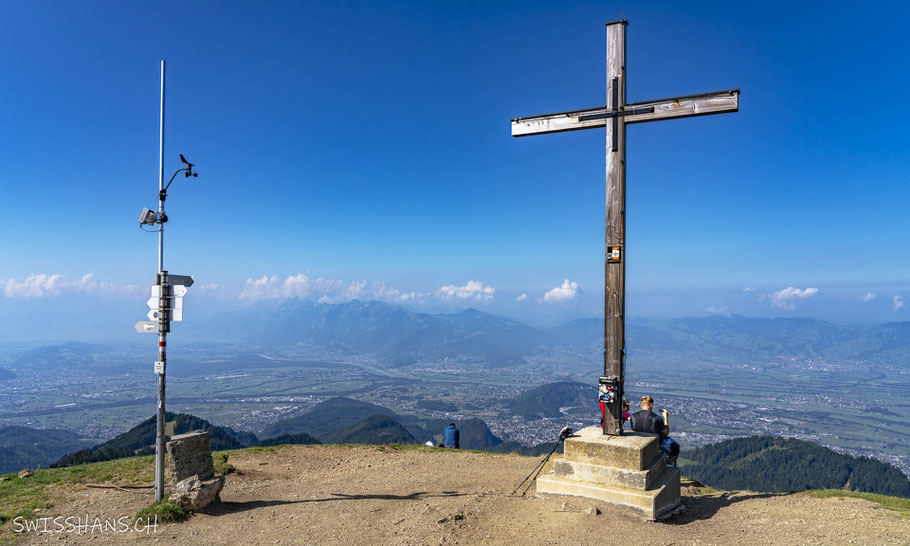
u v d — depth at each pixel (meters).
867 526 7.19
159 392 9.20
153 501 9.52
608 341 8.86
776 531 7.18
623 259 8.75
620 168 8.80
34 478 11.32
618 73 8.94
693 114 8.45
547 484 8.62
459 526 7.27
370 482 11.34
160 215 9.35
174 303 9.45
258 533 7.66
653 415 8.98
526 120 9.62
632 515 7.70
